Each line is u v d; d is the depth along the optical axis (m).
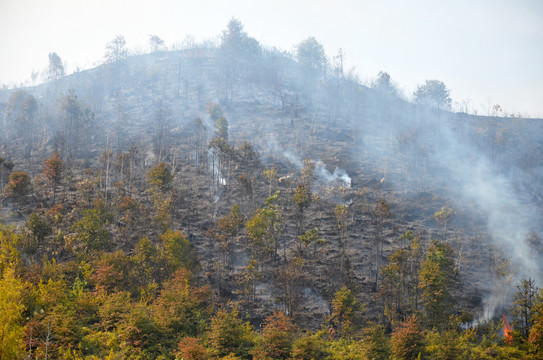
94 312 43.53
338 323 54.19
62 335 35.75
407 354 41.09
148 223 72.62
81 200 78.19
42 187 84.44
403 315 57.25
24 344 30.70
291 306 55.38
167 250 57.72
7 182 85.00
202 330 45.00
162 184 75.25
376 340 41.72
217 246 70.62
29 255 57.38
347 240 75.75
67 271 51.72
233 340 42.12
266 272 65.12
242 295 59.75
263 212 69.31
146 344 39.78
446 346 41.38
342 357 41.53
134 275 53.59
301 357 40.38
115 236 69.00
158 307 44.72
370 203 90.12
